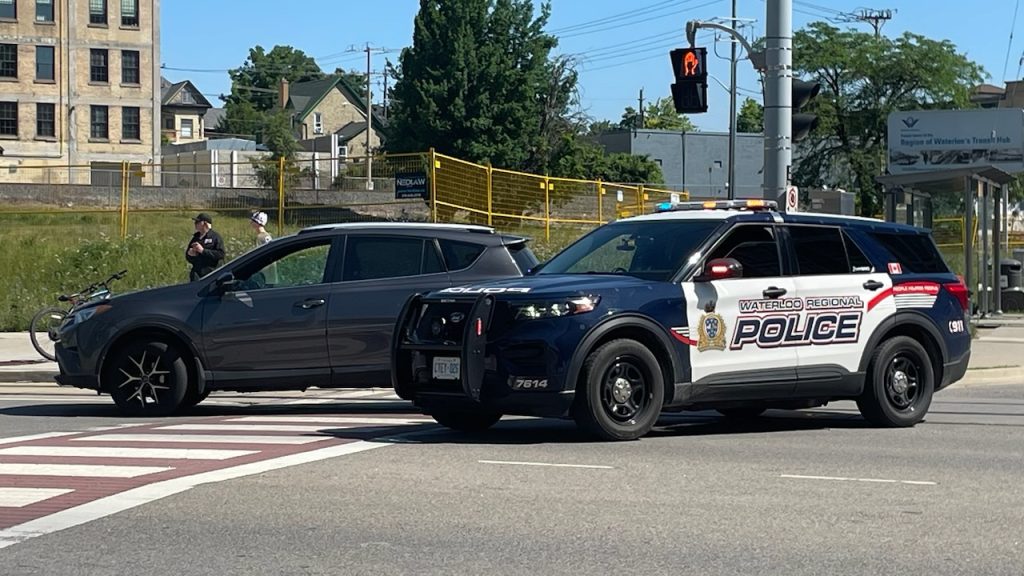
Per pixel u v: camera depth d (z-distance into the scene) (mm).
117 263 27344
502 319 10164
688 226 11281
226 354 12695
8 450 9992
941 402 15047
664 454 9906
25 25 75625
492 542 6848
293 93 130625
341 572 6254
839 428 11984
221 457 9570
